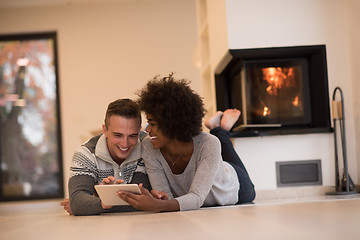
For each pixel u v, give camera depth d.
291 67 3.97
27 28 8.16
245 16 3.82
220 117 3.47
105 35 8.19
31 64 8.37
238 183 2.66
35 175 8.30
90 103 8.12
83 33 8.19
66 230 1.57
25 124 8.36
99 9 8.18
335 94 3.69
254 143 3.77
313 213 1.67
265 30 3.82
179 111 2.13
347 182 3.59
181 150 2.29
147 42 8.20
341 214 1.58
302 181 3.77
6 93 8.38
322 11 3.84
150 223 1.64
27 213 4.16
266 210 1.94
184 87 2.17
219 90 4.68
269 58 3.95
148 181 2.46
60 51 8.16
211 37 4.74
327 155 3.79
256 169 3.75
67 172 8.09
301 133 3.75
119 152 2.32
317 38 3.83
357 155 3.76
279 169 3.76
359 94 3.66
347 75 3.82
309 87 3.96
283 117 3.95
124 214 2.21
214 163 2.24
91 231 1.49
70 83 8.15
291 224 1.35
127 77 8.16
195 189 2.19
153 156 2.37
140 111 2.30
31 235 1.47
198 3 5.61
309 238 1.06
